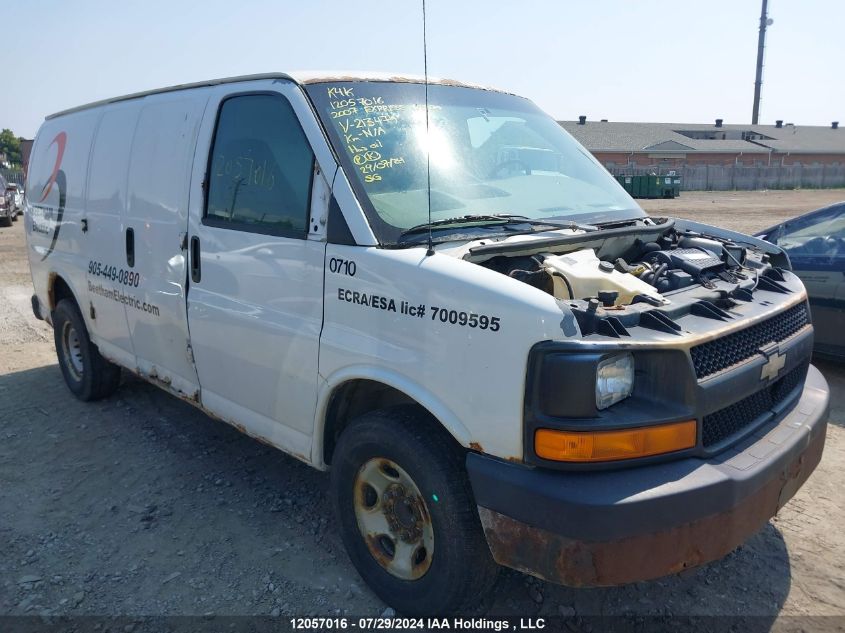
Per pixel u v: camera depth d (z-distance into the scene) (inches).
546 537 94.4
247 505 157.8
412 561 116.3
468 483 106.8
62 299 225.0
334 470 125.0
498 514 98.8
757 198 1604.3
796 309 131.2
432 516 108.9
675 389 97.8
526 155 152.6
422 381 106.4
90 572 133.4
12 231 780.0
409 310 107.7
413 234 117.4
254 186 137.3
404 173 127.2
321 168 123.0
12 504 159.5
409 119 136.9
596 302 102.2
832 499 158.9
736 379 104.9
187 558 137.6
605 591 126.2
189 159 153.8
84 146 203.2
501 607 121.5
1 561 136.9
